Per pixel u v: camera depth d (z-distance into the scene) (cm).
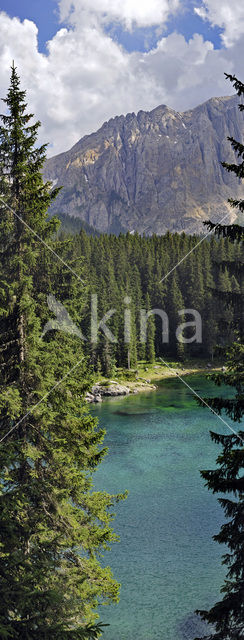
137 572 2423
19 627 764
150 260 12631
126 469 3806
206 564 2484
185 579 2366
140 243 14912
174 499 3216
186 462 3950
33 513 1148
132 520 2939
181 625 2023
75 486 1316
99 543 1268
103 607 2184
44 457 1267
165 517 2967
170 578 2372
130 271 12075
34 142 1285
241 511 948
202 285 10906
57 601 789
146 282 12269
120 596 2236
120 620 2075
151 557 2548
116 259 13025
